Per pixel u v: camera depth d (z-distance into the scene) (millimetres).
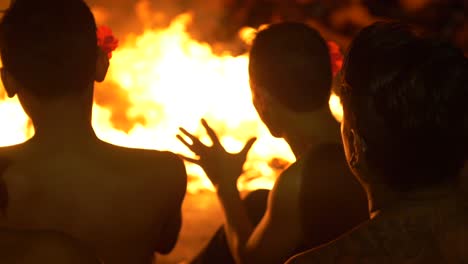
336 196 2553
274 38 2756
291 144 2795
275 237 2658
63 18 2311
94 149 2391
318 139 2730
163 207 2471
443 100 1582
